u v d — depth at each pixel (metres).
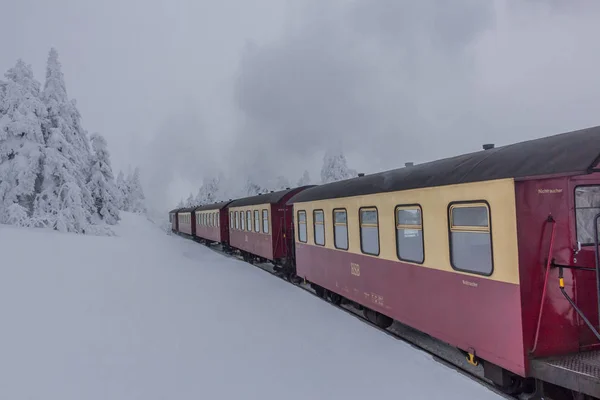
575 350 5.19
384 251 8.25
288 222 15.70
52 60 30.19
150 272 14.04
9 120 24.42
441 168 6.75
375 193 8.45
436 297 6.67
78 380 5.36
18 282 9.98
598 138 4.35
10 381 5.11
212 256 22.34
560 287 5.06
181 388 5.30
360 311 10.95
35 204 24.02
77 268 12.87
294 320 8.68
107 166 38.06
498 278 5.33
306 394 5.23
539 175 4.68
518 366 5.09
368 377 5.75
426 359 6.41
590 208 5.34
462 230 6.02
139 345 6.81
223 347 6.91
